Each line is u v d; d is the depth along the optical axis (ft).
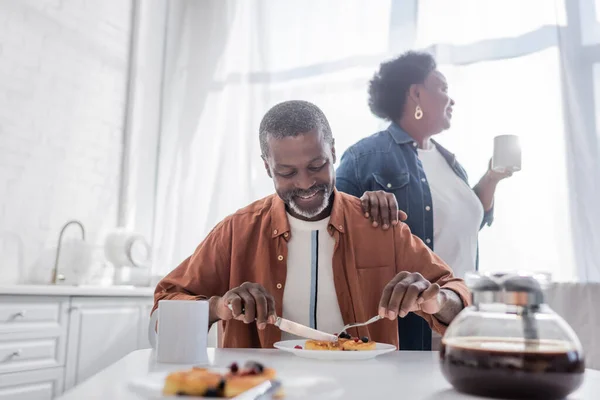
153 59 10.59
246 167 9.61
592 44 7.98
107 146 9.95
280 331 4.40
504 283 2.06
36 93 8.58
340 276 4.57
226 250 4.77
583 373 1.97
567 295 7.54
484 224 7.96
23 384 6.58
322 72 9.34
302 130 4.27
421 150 8.04
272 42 9.78
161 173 10.12
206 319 2.97
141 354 3.25
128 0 10.60
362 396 2.04
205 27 10.31
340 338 3.33
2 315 6.35
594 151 7.77
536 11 8.23
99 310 7.72
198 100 10.14
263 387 1.90
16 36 8.28
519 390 1.91
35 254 8.43
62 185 8.98
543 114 8.02
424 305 3.47
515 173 7.92
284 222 4.61
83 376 7.41
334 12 9.42
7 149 8.07
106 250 9.39
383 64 8.59
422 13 8.79
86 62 9.57
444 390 2.17
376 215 4.78
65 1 9.17
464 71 8.40
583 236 7.63
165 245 9.84
